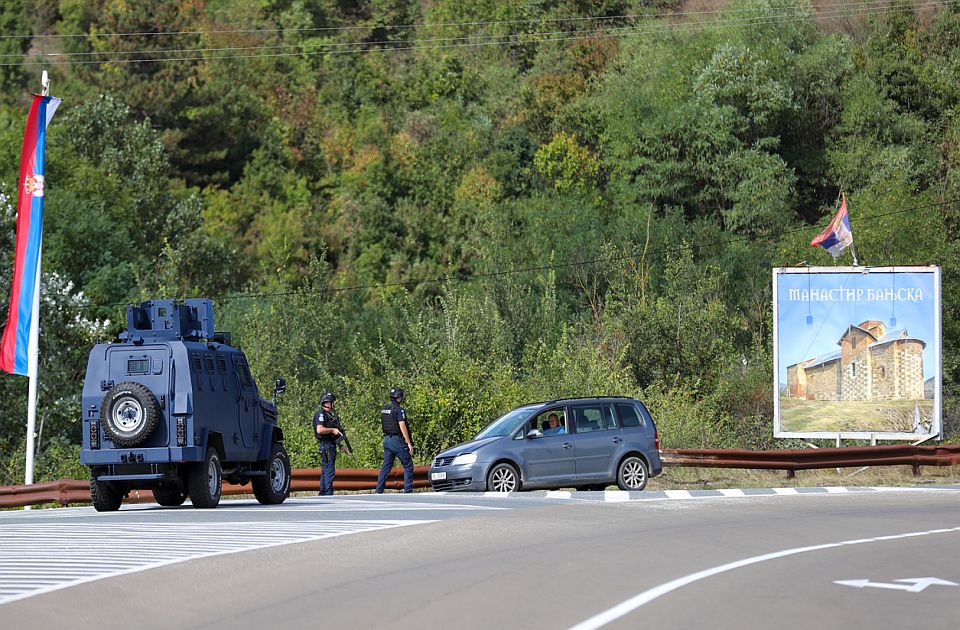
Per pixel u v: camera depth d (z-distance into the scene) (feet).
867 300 256.52
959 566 100.68
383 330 467.52
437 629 69.51
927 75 593.42
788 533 123.34
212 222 608.60
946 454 240.32
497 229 510.17
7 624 71.20
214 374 159.43
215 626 70.79
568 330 377.09
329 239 614.34
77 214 491.72
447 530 122.21
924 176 552.82
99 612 75.25
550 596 81.25
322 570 93.04
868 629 72.02
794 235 503.20
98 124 582.35
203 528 123.85
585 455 189.06
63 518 143.13
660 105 584.81
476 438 191.21
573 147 596.70
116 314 470.80
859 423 255.50
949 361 411.54
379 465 244.42
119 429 151.53
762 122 554.87
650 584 86.94
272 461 170.91
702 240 520.83
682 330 374.43
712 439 287.69
